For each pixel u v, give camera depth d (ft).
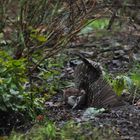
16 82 32.68
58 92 38.96
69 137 28.63
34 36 36.58
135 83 38.32
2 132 31.65
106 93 33.83
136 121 30.91
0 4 43.04
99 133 28.78
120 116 31.71
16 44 41.83
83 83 34.68
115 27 55.11
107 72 42.01
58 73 40.16
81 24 39.45
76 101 34.40
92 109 32.22
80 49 49.52
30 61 39.32
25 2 40.78
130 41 51.85
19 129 31.37
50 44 40.60
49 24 40.52
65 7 40.14
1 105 31.32
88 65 34.81
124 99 35.76
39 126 30.45
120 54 47.85
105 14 42.16
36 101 33.76
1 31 43.34
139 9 46.50
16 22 42.93
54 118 32.30
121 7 42.50
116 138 28.48
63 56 44.73
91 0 40.06
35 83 39.88
